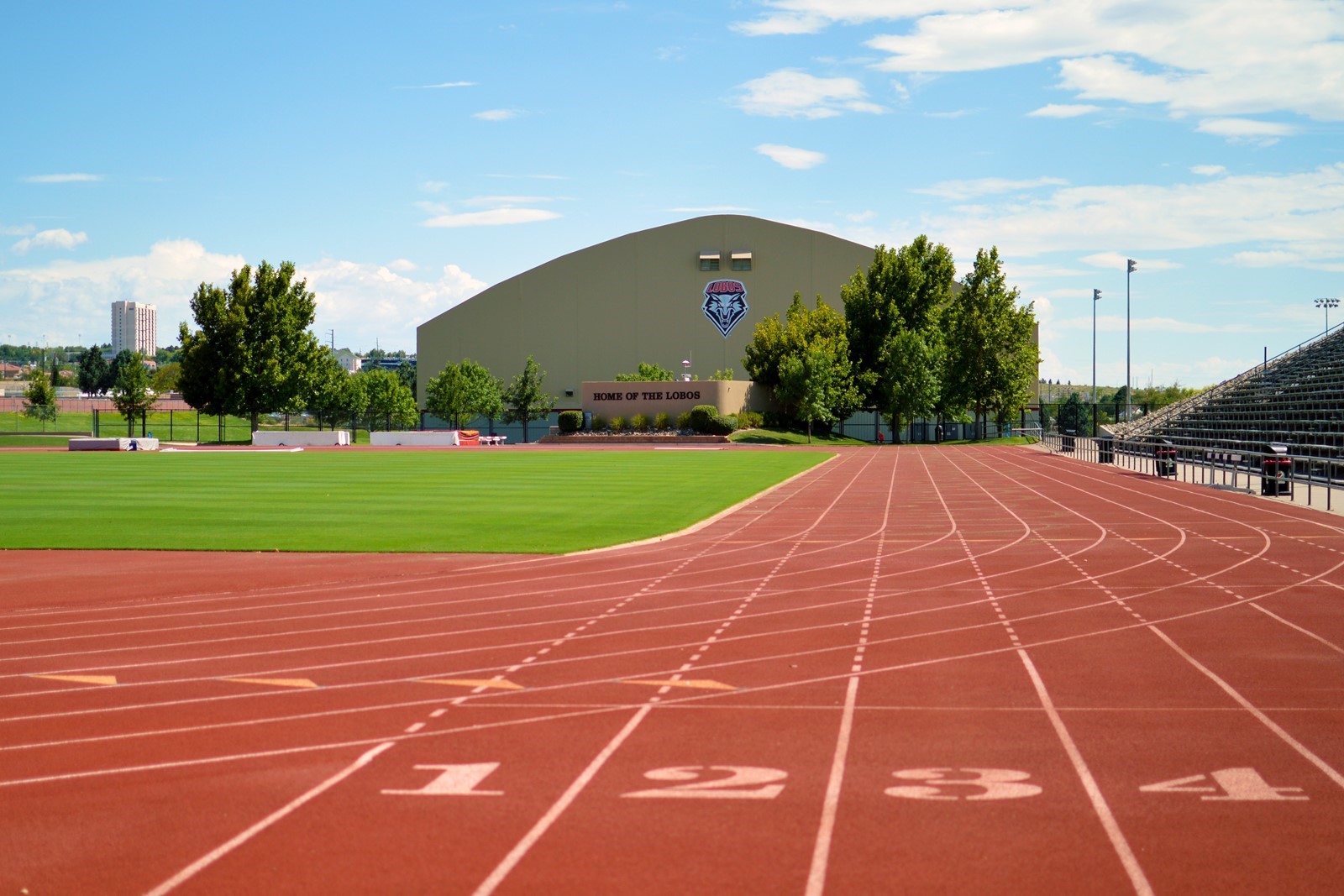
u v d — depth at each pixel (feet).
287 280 307.17
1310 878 20.70
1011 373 317.63
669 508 98.99
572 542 74.38
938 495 114.83
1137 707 32.53
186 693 34.65
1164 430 224.12
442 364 403.34
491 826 23.29
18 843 22.54
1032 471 160.86
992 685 35.22
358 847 22.20
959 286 339.36
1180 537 76.84
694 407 304.50
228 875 20.93
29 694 34.53
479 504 102.78
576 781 26.11
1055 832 22.86
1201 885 20.38
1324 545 71.77
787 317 355.56
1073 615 47.60
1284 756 27.91
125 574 60.34
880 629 44.57
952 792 25.26
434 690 34.86
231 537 77.30
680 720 31.30
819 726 30.60
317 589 55.16
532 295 398.83
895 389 314.55
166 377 583.17
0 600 52.44
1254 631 43.91
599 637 43.21
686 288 392.88
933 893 20.02
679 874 20.83
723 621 46.47
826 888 20.17
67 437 293.43
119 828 23.32
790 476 147.23
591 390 310.86
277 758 27.96
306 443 289.74
